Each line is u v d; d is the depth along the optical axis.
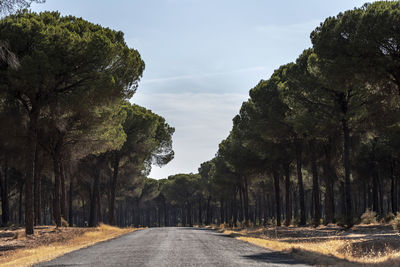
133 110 48.53
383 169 55.34
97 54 25.30
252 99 41.59
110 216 49.25
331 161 42.50
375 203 52.84
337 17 27.88
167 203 131.00
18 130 30.78
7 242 22.69
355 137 36.19
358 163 53.66
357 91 30.55
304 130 33.12
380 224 30.86
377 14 23.42
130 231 39.75
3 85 24.38
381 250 14.78
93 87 25.52
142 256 13.77
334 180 53.56
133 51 30.81
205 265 10.91
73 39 24.75
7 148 36.75
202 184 99.38
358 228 29.14
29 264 12.51
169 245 18.84
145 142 47.94
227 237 26.19
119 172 55.44
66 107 26.39
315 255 12.99
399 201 69.69
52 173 46.66
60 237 25.38
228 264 11.10
